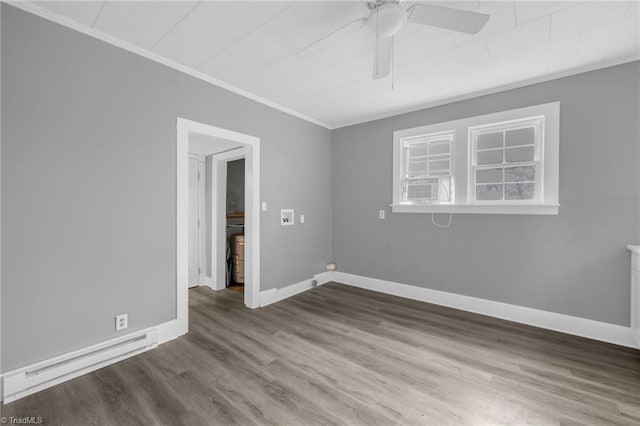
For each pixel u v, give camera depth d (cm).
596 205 249
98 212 207
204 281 429
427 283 350
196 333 262
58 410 162
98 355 202
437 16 152
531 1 172
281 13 184
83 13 183
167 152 246
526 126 286
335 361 214
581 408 164
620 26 194
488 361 214
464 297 322
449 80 279
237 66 255
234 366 207
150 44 220
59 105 189
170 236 249
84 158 200
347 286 416
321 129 421
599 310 250
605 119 245
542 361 214
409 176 367
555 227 269
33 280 180
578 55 232
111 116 212
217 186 407
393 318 299
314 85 293
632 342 234
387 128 381
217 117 284
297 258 386
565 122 262
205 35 208
